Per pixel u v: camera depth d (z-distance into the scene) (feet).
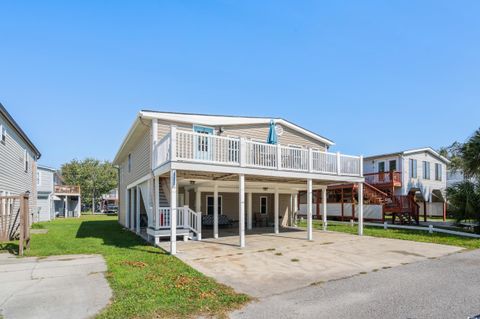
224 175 44.06
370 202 76.95
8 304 18.38
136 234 54.08
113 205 195.31
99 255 33.73
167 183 48.24
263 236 48.88
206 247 38.06
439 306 17.71
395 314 16.53
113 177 193.36
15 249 38.55
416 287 21.50
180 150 36.14
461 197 53.11
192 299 18.76
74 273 25.68
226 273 25.58
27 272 26.20
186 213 43.60
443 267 27.78
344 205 82.58
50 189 114.62
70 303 18.39
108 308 17.33
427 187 96.32
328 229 60.34
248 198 59.21
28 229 38.04
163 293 19.86
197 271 25.88
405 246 39.45
